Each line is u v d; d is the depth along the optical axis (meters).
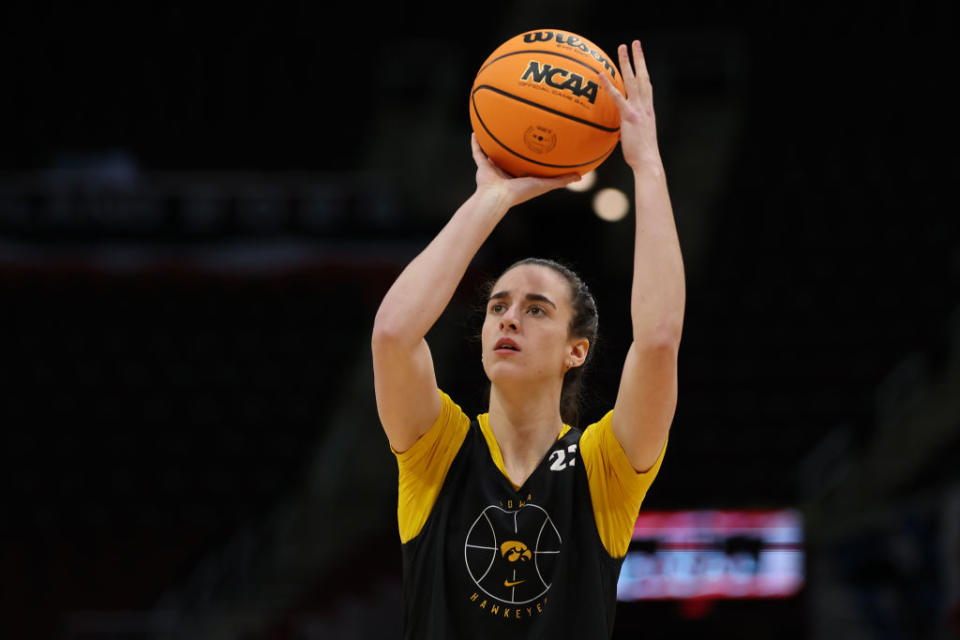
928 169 37.53
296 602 26.44
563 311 5.60
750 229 36.09
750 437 29.25
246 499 29.84
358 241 35.59
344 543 27.31
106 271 35.09
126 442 31.53
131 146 42.84
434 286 5.16
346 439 30.05
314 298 35.56
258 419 32.19
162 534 28.91
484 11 45.50
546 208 35.44
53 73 44.06
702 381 31.33
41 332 34.81
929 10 42.81
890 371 30.88
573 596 5.01
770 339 32.41
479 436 5.49
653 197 5.32
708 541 24.23
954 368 28.78
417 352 5.19
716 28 43.59
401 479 5.48
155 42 45.06
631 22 44.22
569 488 5.23
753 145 39.09
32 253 35.03
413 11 45.62
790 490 27.25
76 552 28.55
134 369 33.72
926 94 40.38
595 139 5.70
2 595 28.06
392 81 43.59
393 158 40.78
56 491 30.06
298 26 45.66
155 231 35.66
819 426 29.41
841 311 33.06
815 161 38.41
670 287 5.11
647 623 24.02
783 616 23.91
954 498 22.48
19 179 38.78
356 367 33.62
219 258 35.22
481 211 5.46
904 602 22.95
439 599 5.05
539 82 5.64
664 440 5.26
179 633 26.55
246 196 37.12
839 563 24.23
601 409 23.84
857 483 26.22
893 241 35.06
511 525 5.12
